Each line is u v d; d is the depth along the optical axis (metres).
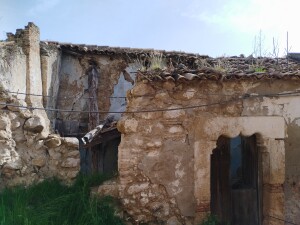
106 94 12.91
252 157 6.93
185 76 5.95
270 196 6.27
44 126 7.25
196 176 5.98
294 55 9.76
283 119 6.27
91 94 12.55
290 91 6.29
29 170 6.87
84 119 12.67
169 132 5.97
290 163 6.33
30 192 6.28
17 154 6.82
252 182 6.96
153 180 5.94
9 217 5.16
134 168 5.91
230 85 6.11
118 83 12.96
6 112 6.88
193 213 5.99
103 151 9.98
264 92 6.22
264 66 7.23
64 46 12.20
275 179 6.23
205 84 6.04
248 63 8.38
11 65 8.78
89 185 6.57
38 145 6.99
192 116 6.01
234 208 6.85
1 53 8.36
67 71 12.67
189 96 5.99
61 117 12.53
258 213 6.66
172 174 5.96
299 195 6.36
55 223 5.40
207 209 5.99
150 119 5.94
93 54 12.72
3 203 5.69
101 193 6.05
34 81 10.16
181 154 5.98
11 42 9.16
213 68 6.36
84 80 12.76
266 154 6.27
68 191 6.48
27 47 9.75
